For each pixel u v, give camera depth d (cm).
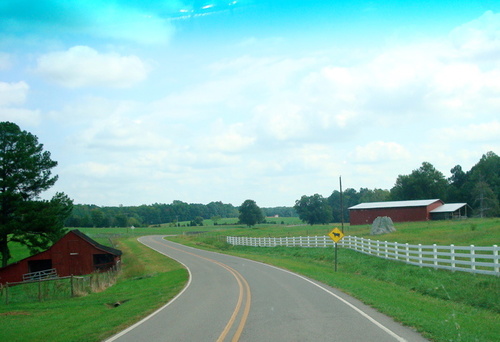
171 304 1664
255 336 988
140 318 1377
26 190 5247
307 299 1584
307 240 5141
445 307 1472
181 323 1222
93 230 15062
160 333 1096
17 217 4959
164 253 5981
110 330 1195
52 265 5066
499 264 1853
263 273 2819
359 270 2945
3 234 4791
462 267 2300
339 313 1259
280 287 2014
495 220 6556
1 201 4869
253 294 1795
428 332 980
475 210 9606
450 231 4525
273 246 5553
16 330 1373
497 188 10919
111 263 5197
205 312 1395
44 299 2375
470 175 12294
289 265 3450
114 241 9406
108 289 2834
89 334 1164
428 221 7856
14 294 2811
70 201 5622
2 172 5034
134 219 19462
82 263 5094
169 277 3119
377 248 3309
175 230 14800
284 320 1173
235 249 6175
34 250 5194
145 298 1995
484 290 1659
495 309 1450
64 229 5591
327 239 4638
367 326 1059
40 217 4891
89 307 1902
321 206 13388
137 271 4000
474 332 1016
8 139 5156
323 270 3058
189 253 5766
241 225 17162
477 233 3781
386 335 955
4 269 4959
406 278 2262
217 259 4531
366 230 6322
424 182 12219
